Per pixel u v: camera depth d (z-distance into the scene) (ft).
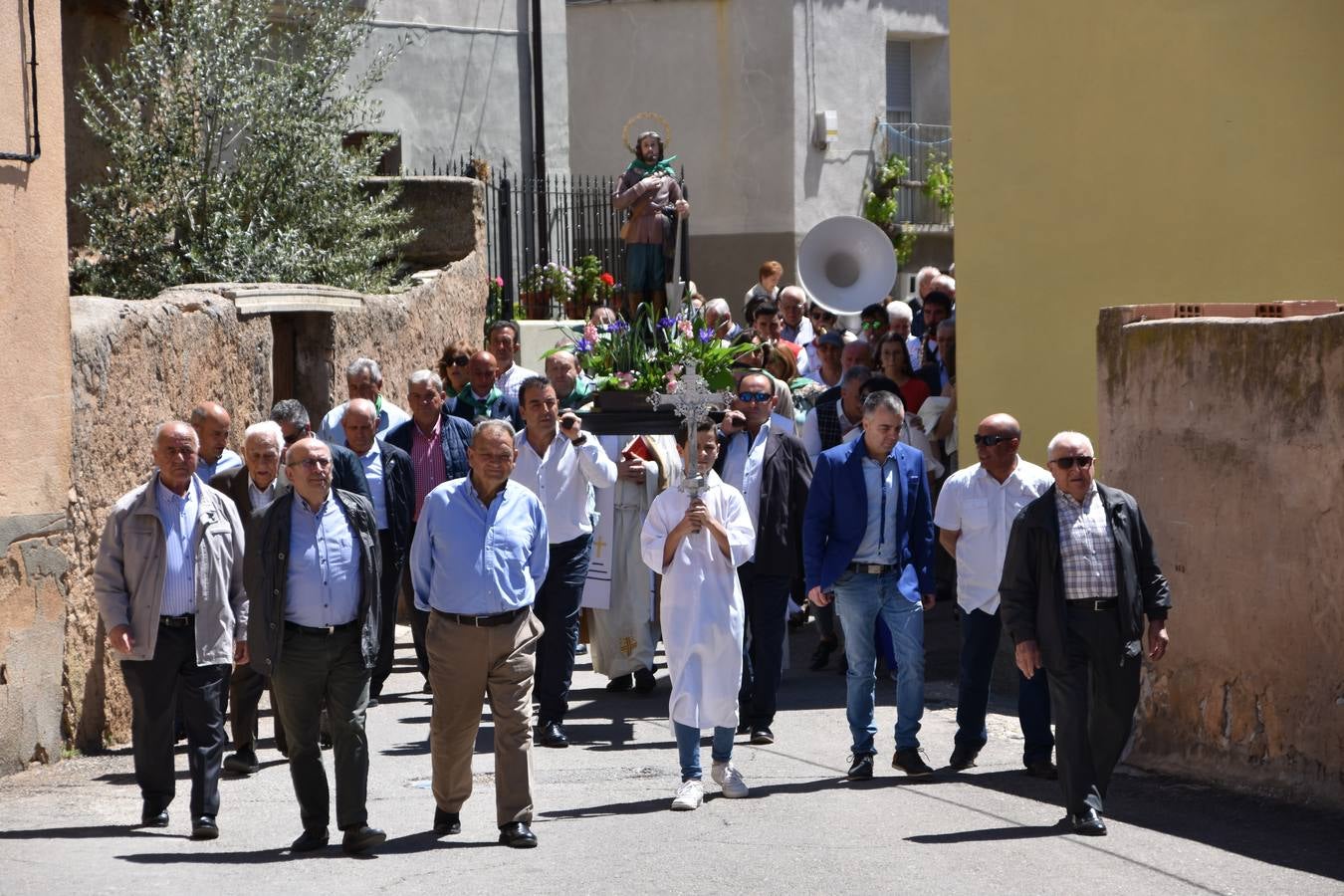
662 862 31.48
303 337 58.18
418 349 67.26
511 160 91.81
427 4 88.02
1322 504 35.53
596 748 43.01
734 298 110.52
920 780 39.09
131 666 34.40
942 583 64.85
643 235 82.94
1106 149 48.80
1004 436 39.50
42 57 40.81
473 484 33.65
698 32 110.32
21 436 39.83
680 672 36.60
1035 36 50.42
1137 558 34.55
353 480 44.39
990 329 52.13
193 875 30.48
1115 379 41.47
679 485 36.99
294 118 65.51
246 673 39.99
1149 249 47.93
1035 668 34.58
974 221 52.49
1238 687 37.91
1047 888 29.58
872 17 112.47
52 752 41.19
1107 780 35.04
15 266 39.68
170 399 46.68
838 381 63.05
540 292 85.56
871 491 39.04
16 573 39.60
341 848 32.89
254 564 32.42
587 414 43.68
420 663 49.01
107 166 63.87
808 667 55.06
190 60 63.77
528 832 33.14
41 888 29.14
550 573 43.29
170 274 60.75
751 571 42.63
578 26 112.88
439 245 75.15
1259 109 45.39
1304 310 39.42
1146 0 47.60
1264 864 31.27
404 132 87.20
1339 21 43.73
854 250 78.95
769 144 109.29
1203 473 38.78
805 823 34.71
